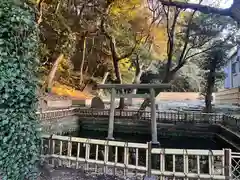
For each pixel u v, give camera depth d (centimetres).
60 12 1772
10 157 323
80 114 1759
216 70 1684
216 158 520
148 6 1681
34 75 360
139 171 517
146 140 1422
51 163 577
